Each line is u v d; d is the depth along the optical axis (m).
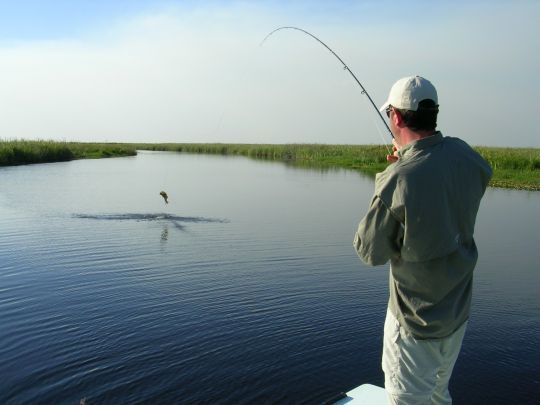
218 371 5.14
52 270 8.72
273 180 28.73
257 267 9.15
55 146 48.12
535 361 5.39
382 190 2.43
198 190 22.72
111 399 4.60
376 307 7.06
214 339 5.90
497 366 5.28
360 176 32.69
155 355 5.46
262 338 5.93
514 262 9.84
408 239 2.40
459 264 2.46
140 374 5.04
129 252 10.16
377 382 4.94
